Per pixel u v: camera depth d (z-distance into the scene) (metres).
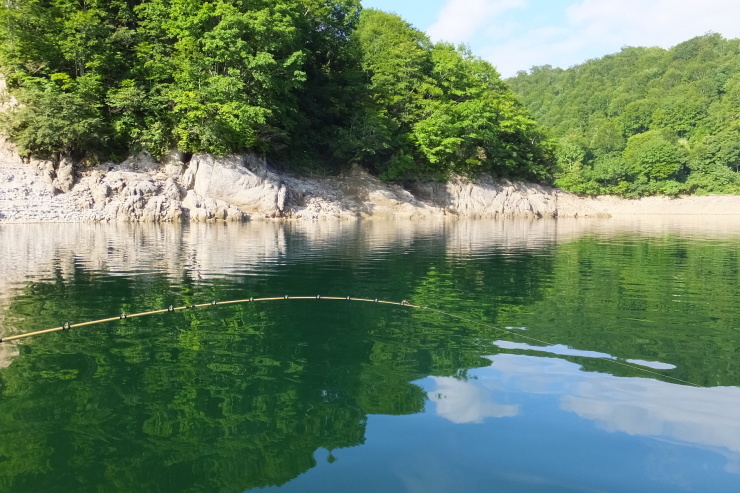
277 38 40.34
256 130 41.97
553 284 15.52
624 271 18.31
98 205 34.16
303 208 43.22
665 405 6.57
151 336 9.53
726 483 4.78
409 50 56.00
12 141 35.84
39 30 37.12
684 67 159.12
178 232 28.91
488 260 20.97
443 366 8.06
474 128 58.31
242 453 5.30
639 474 4.94
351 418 6.15
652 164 93.50
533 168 71.38
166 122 39.00
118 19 40.59
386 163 53.81
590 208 75.56
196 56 38.56
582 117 154.12
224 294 13.30
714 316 11.49
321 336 9.73
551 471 4.99
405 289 14.50
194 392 6.91
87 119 34.81
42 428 5.83
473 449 5.41
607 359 8.41
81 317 10.77
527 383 7.35
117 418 6.10
